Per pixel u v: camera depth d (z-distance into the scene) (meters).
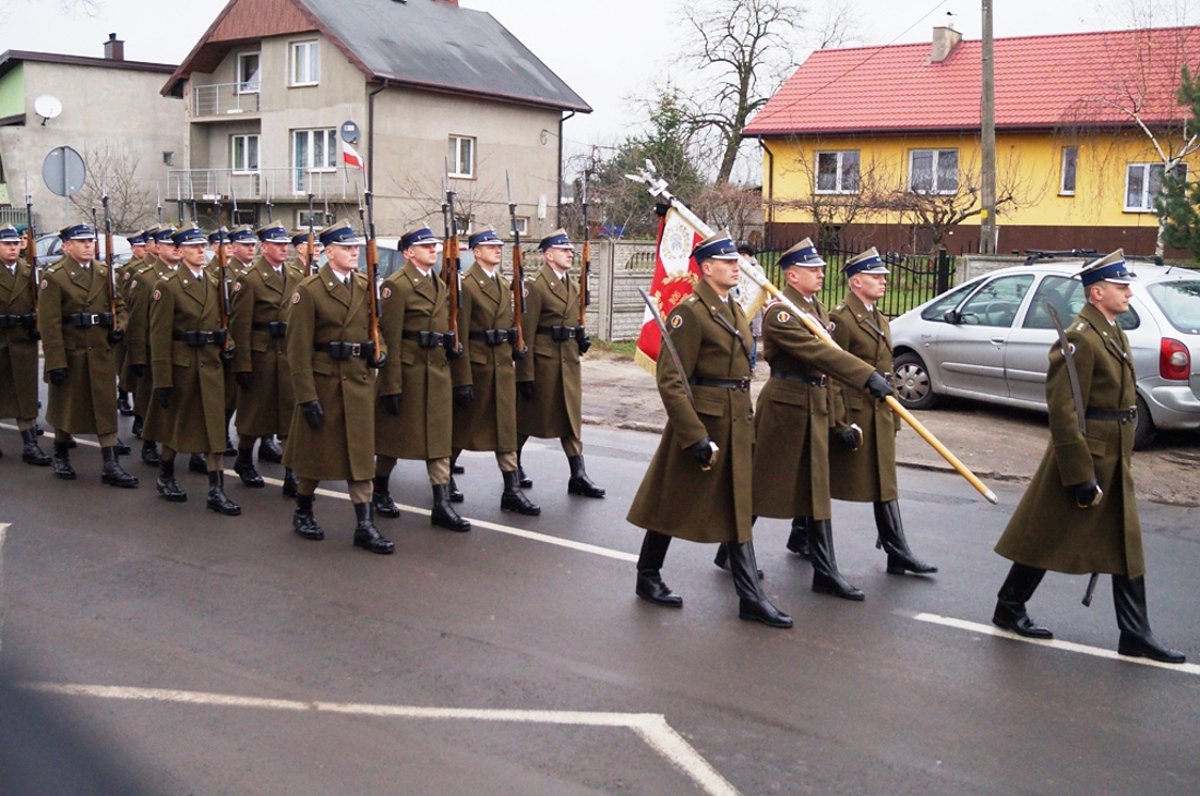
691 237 7.44
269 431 8.90
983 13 18.14
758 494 6.32
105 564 6.62
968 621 5.92
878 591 6.41
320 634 5.53
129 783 3.99
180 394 8.01
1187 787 4.14
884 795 4.04
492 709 4.70
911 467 9.68
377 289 7.42
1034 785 4.14
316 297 7.02
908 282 17.11
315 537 7.26
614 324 16.95
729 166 38.50
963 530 7.77
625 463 9.81
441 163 32.47
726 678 5.08
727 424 5.79
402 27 33.69
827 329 6.69
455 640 5.48
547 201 35.34
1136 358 9.90
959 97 28.20
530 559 6.88
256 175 33.31
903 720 4.67
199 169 34.91
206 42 33.69
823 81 30.52
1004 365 10.98
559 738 4.44
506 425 8.07
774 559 7.07
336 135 31.56
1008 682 5.10
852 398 6.60
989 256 15.36
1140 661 5.39
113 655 5.21
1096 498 5.31
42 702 4.64
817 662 5.30
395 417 7.59
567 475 9.30
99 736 4.36
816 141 29.42
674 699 4.84
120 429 11.33
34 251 9.51
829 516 6.36
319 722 4.55
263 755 4.25
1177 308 10.05
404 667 5.13
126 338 9.35
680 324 5.74
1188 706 4.88
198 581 6.34
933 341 11.65
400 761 4.23
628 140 33.62
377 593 6.18
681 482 5.86
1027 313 10.94
